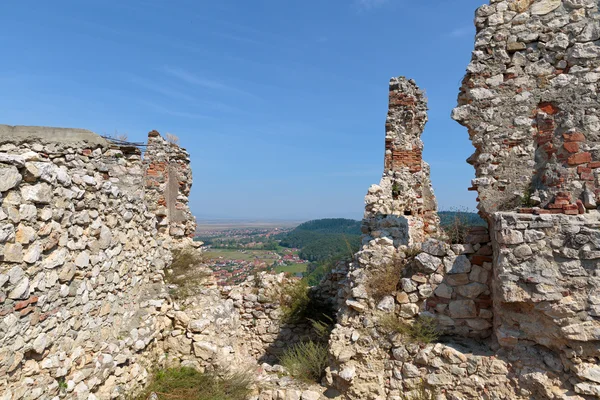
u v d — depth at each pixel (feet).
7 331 11.85
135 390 18.86
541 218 15.47
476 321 17.87
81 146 18.13
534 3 17.69
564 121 16.62
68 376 14.76
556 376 15.06
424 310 18.72
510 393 15.71
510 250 15.75
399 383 17.66
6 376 11.80
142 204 23.65
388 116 35.42
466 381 16.49
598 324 14.38
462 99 19.07
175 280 27.12
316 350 22.52
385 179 32.55
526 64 17.65
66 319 14.89
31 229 13.01
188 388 19.92
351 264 22.45
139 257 22.57
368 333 18.94
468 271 18.16
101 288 17.69
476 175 18.70
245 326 32.24
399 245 22.88
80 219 16.06
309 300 31.48
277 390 19.58
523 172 17.46
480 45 18.25
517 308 16.16
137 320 20.94
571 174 16.17
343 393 18.81
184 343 22.89
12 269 12.10
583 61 16.70
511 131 17.71
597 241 14.65
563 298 14.89
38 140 16.71
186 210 35.78
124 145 25.05
